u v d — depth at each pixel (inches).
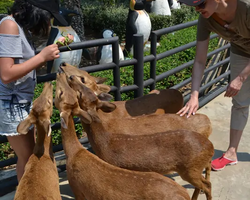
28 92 126.5
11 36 112.5
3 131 126.6
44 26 120.6
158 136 128.3
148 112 166.9
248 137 197.5
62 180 163.6
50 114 124.6
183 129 130.3
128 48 391.2
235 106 161.8
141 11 389.1
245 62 150.6
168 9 546.6
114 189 112.2
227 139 196.5
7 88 121.8
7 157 207.6
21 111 125.6
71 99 126.4
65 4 420.2
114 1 592.1
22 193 110.6
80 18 428.1
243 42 139.3
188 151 124.3
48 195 113.0
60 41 152.2
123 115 160.6
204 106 238.1
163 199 105.5
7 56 112.8
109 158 132.0
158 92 171.3
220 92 254.7
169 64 320.2
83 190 121.6
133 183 110.0
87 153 124.4
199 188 129.7
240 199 147.9
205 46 147.2
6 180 165.6
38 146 125.2
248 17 126.9
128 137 131.3
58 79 131.0
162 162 127.0
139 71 183.0
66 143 126.9
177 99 172.7
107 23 543.5
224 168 168.1
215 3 124.1
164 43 386.3
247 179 161.0
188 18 575.2
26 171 119.8
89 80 148.6
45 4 118.3
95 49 360.5
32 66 117.3
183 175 128.3
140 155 128.0
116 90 178.7
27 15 116.0
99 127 133.8
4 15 118.9
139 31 384.8
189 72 322.7
